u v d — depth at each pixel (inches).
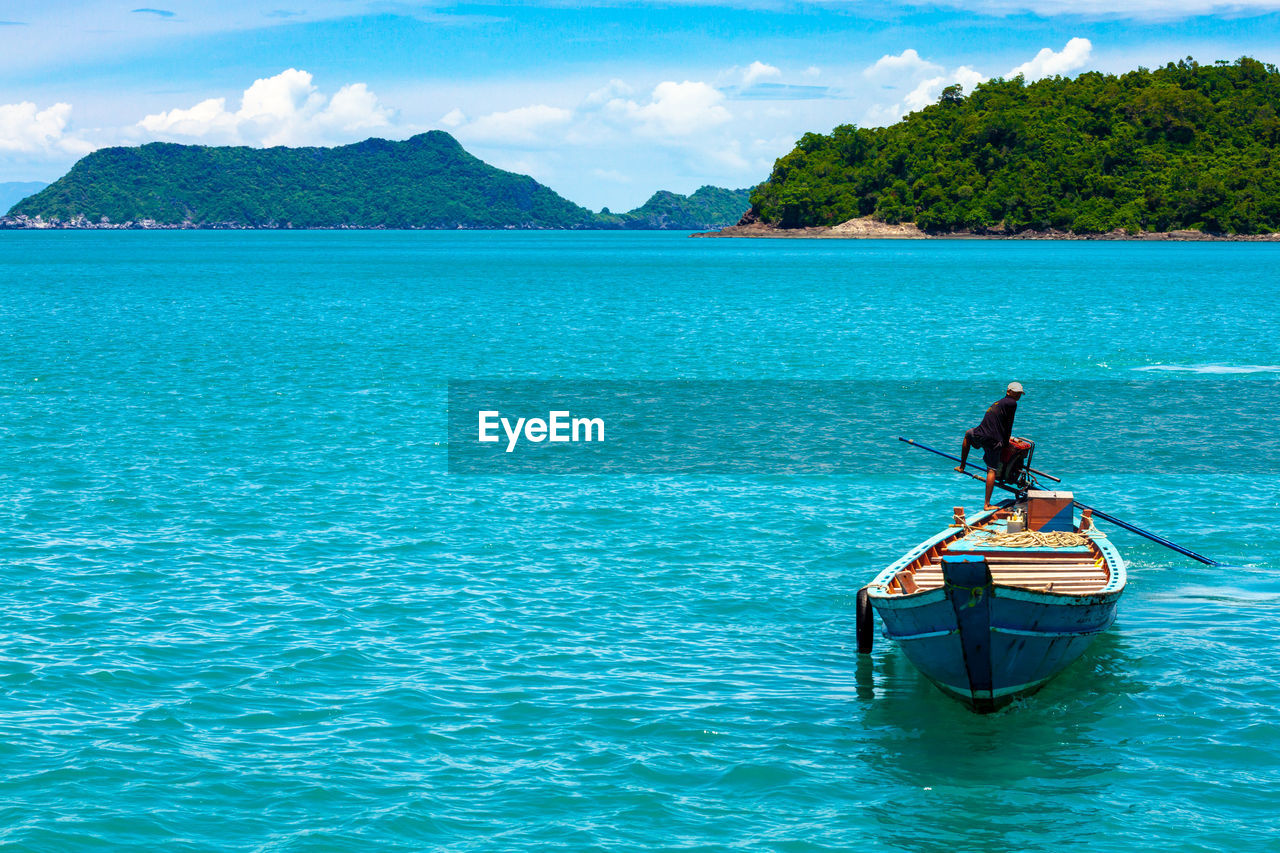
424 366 1959.9
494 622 693.9
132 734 535.8
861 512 973.2
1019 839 457.7
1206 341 2362.2
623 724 554.6
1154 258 6811.0
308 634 668.1
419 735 540.7
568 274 5251.0
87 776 495.5
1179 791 492.4
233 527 907.4
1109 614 609.3
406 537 885.2
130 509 957.8
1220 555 836.0
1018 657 556.7
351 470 1127.0
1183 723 553.6
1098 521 940.6
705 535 897.5
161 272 5457.7
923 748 532.1
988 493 765.3
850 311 3154.5
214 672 610.5
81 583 757.9
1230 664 622.5
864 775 507.2
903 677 614.5
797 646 661.9
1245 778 501.7
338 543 866.1
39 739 528.1
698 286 4271.7
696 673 619.2
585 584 771.4
